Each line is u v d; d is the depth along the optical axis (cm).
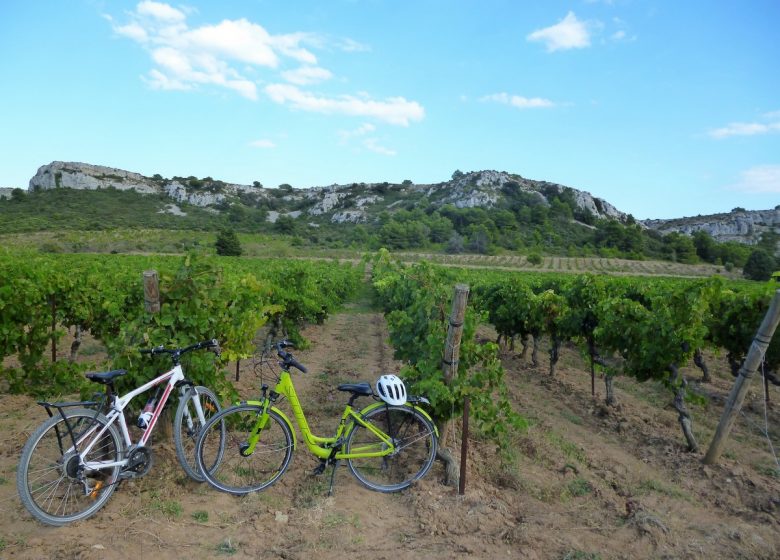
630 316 669
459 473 429
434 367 457
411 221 11062
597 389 860
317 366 945
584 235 12331
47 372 622
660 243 11719
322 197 16838
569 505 415
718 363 1155
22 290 600
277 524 340
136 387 416
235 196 15425
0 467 408
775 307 473
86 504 343
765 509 427
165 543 311
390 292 1103
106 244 5672
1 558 283
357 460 450
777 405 785
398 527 351
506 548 332
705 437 621
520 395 794
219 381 485
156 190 13888
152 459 387
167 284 453
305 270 1192
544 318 952
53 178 12494
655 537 362
